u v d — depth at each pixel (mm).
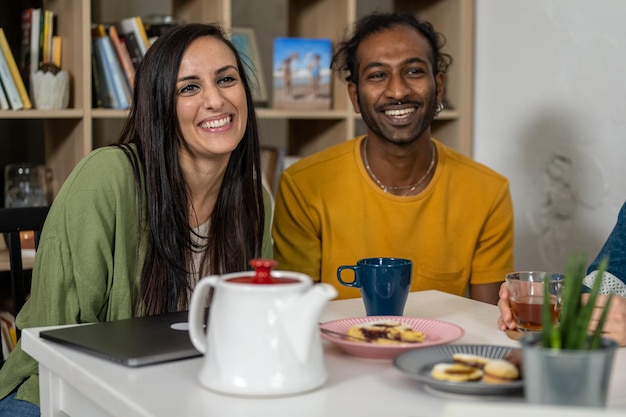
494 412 685
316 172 2018
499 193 2035
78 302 1450
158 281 1493
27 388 1457
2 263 2330
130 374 1027
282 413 887
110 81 2551
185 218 1512
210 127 1495
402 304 1312
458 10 2980
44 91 2432
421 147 1973
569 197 2643
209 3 2705
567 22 2615
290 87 2840
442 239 1988
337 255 1988
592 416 668
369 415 882
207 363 969
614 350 794
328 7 2900
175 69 1478
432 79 1955
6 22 2656
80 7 2453
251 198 1601
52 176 2676
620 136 2457
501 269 2047
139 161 1517
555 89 2674
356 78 2002
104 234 1442
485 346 1048
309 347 951
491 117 2941
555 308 1188
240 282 970
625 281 1569
